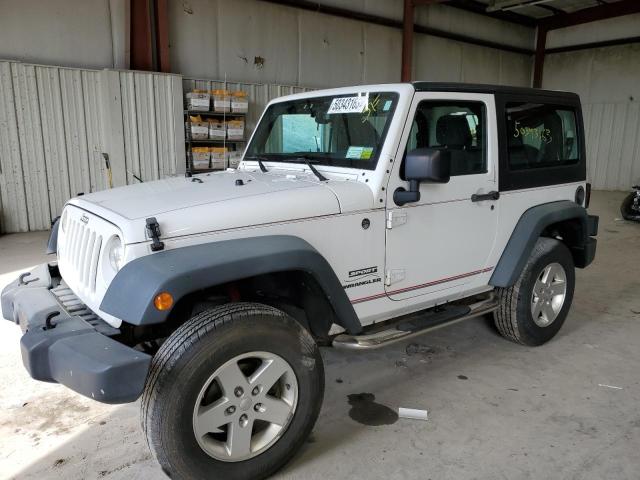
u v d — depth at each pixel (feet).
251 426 6.84
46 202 26.58
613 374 10.46
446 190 9.11
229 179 9.13
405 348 11.75
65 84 26.03
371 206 8.12
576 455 7.75
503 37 50.75
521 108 10.51
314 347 7.28
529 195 10.81
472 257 9.92
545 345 11.91
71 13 26.04
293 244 7.07
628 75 46.65
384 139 8.25
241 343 6.49
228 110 29.78
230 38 31.94
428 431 8.41
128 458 7.65
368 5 38.88
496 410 9.06
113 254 6.73
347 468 7.45
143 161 28.37
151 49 28.53
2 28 24.40
